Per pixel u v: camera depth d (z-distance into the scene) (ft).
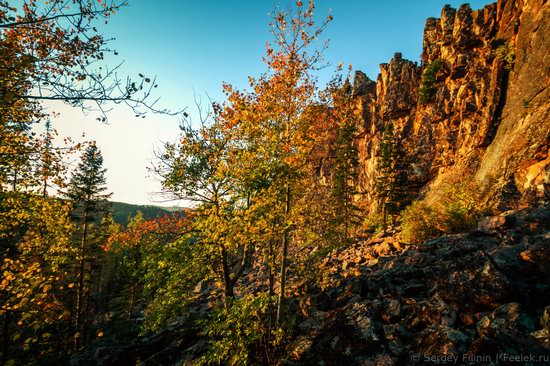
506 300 22.84
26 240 35.01
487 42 127.34
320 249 41.39
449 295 26.53
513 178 67.36
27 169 29.17
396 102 163.94
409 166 148.05
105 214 91.71
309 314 40.11
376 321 26.91
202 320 37.01
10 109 24.14
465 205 66.54
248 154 34.19
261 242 39.73
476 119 120.16
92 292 141.59
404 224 69.62
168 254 44.78
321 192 38.58
